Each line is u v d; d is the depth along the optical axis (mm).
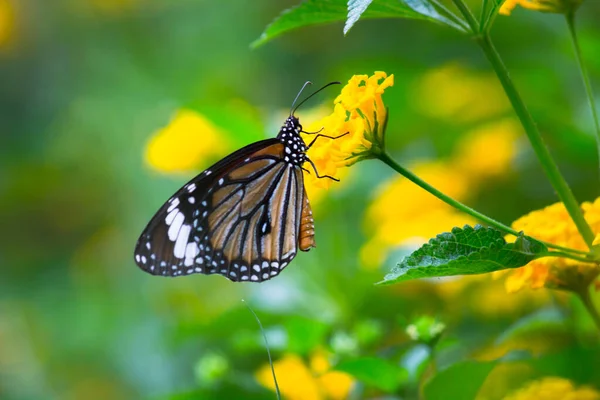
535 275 822
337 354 884
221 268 868
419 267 805
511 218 954
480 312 920
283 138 868
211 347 969
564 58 969
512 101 817
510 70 987
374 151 821
